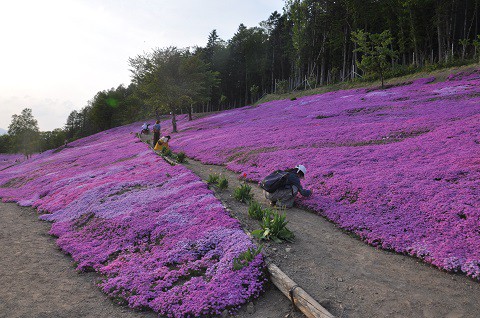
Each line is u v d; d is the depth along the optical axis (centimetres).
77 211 1281
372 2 5744
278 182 1034
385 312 521
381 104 2802
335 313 527
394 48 6156
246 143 2227
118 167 1969
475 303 525
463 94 2527
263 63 9025
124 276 730
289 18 7456
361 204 962
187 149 2569
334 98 4044
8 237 1106
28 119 8262
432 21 5066
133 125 7156
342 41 6119
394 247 739
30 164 3562
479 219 737
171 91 3972
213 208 1020
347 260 711
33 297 691
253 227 908
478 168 995
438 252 673
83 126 13200
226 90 10269
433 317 500
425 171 1077
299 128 2439
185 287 648
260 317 559
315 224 931
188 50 4306
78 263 866
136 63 5003
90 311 633
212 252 766
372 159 1357
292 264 696
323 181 1216
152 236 927
